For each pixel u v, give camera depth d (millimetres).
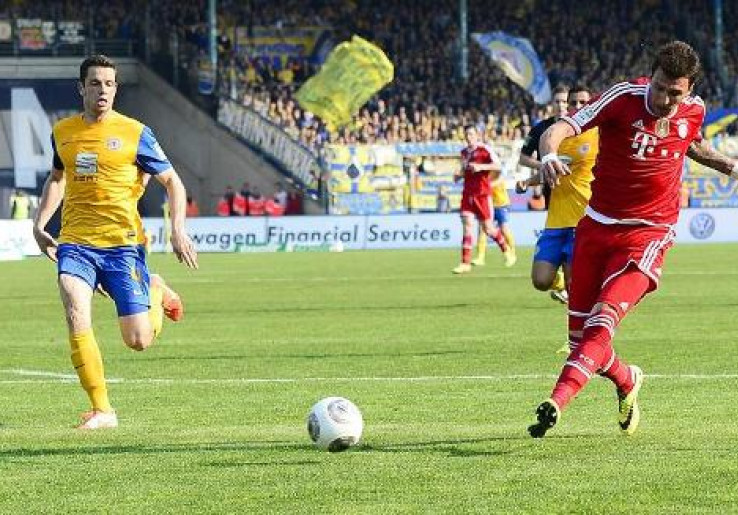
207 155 103812
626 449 16578
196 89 104562
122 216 20094
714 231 95188
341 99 95062
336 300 45938
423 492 14148
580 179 28891
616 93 17516
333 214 94375
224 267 70250
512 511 13188
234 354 29969
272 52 108625
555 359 27781
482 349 29969
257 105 102562
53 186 20562
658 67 17219
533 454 16312
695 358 27281
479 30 110938
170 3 107938
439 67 108500
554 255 29312
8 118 102938
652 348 29344
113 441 18047
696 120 17766
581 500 13609
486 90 106125
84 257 20016
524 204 97625
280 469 15602
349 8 111062
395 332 34438
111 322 40188
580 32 111500
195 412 21016
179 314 21859
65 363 29078
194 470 15672
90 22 104750
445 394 22578
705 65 110688
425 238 93938
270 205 98188
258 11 109312
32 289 54969
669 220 18047
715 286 49656
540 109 104625
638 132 17578
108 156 19922
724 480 14469
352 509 13383
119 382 25141
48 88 104000
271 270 66250
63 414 21219
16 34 103375
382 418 19875
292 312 41375
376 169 97812
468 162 59344
